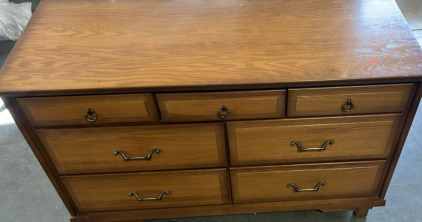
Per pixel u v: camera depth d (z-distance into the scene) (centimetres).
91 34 111
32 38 110
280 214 141
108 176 119
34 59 103
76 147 110
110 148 111
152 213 132
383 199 128
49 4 124
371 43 102
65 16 118
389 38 103
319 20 110
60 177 119
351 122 104
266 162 116
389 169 118
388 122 104
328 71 95
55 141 108
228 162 116
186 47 105
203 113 101
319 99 98
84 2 124
